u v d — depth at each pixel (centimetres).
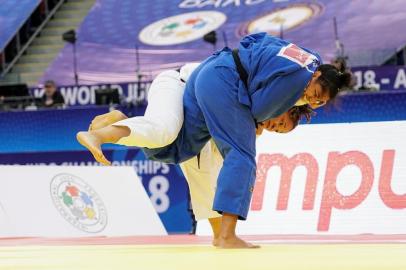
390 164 985
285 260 434
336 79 600
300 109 646
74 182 1191
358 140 1001
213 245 657
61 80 2525
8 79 2581
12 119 1789
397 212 970
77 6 2855
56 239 954
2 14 2702
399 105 1563
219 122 601
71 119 1756
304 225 991
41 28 2767
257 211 1011
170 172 1560
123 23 2688
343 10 2459
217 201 589
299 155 1016
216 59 616
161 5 2725
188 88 634
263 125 646
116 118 616
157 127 600
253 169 598
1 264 434
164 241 820
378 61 2161
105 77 2488
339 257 455
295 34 2398
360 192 986
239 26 2512
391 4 2431
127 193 1249
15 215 1108
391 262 405
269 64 590
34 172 1157
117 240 871
